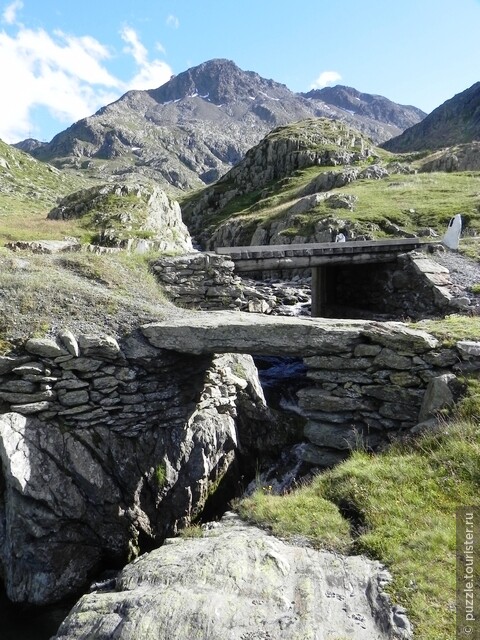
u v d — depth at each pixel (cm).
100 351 1010
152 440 1081
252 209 6112
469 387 801
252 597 500
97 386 1015
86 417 1005
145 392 1070
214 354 1203
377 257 2006
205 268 1642
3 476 956
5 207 6038
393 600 491
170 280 1597
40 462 938
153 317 1132
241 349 1021
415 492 655
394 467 710
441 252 2050
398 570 529
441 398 812
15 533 902
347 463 768
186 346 1040
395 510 626
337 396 955
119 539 1002
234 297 1661
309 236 3369
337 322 1022
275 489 1194
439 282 1764
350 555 576
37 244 1942
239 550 569
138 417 1064
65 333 1015
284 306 2298
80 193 4256
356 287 2281
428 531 577
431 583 503
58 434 980
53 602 910
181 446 1123
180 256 1655
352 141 8544
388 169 6225
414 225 3098
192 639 453
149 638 455
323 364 967
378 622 470
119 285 1312
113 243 3219
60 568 925
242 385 1345
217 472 1202
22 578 898
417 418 866
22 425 952
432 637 443
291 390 1609
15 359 981
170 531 1077
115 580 654
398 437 841
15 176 9656
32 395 975
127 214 3738
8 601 902
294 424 1416
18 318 1058
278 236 3634
